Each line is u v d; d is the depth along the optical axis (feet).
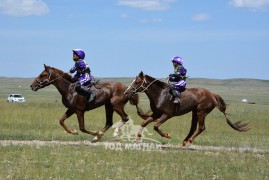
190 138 63.16
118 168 46.14
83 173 42.39
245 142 73.82
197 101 62.08
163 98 60.08
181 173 44.98
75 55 60.85
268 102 292.40
